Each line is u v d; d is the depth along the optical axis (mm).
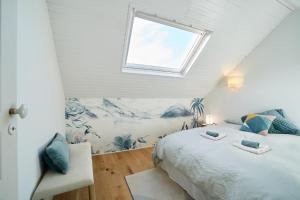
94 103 2781
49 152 1359
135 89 2902
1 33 704
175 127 3664
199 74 3111
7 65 755
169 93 3355
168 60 2811
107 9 1691
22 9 1069
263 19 2418
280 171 1212
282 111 2562
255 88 2943
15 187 823
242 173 1256
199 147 1771
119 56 2211
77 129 2693
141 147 3268
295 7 2357
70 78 2309
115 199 1748
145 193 1843
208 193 1431
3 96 718
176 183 2025
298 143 1881
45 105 1523
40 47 1402
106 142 2930
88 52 2043
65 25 1727
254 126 2416
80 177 1360
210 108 3867
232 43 2658
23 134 1045
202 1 1885
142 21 2074
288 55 2496
